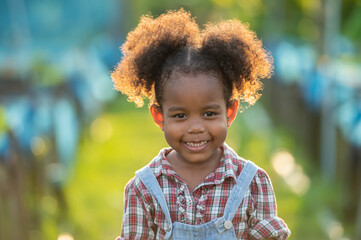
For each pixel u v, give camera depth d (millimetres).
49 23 19391
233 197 2955
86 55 14406
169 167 3014
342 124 7062
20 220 5555
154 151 10328
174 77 2855
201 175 3006
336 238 6141
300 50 10672
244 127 11516
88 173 8859
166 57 2990
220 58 2918
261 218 3045
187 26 3047
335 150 7414
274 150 9633
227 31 3008
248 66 3004
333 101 7512
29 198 6012
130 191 3062
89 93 11211
